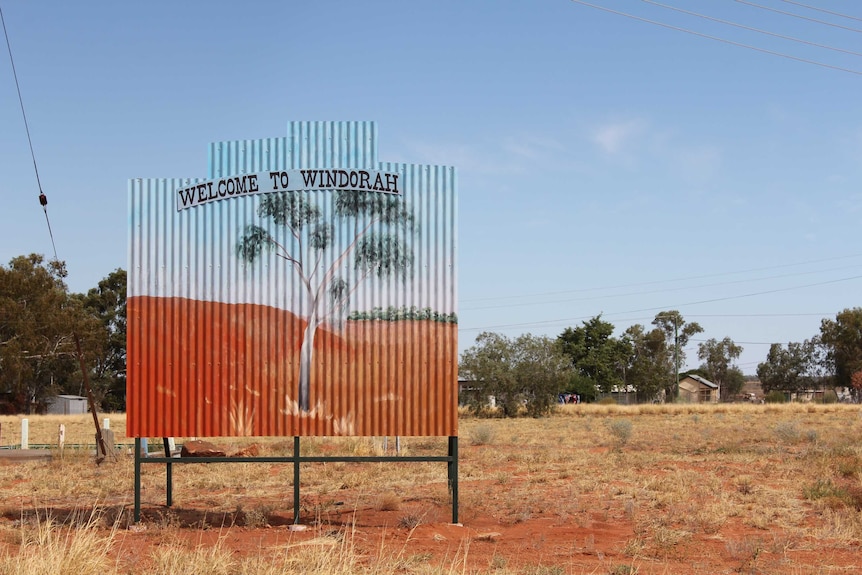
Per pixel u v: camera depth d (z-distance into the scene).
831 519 13.97
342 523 13.52
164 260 13.16
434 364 13.12
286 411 12.97
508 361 69.88
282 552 10.66
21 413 97.50
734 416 62.28
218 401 12.98
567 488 18.25
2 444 36.50
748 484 17.84
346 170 13.20
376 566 9.38
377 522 13.71
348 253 13.12
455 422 13.11
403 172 13.23
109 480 20.88
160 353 13.05
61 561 8.70
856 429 39.44
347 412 12.99
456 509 13.26
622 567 10.34
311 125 13.27
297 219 13.15
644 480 19.14
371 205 13.17
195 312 13.09
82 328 91.06
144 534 12.30
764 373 140.12
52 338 89.81
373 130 13.28
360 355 13.04
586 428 43.78
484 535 12.59
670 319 127.81
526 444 31.97
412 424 13.03
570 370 71.88
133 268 13.14
